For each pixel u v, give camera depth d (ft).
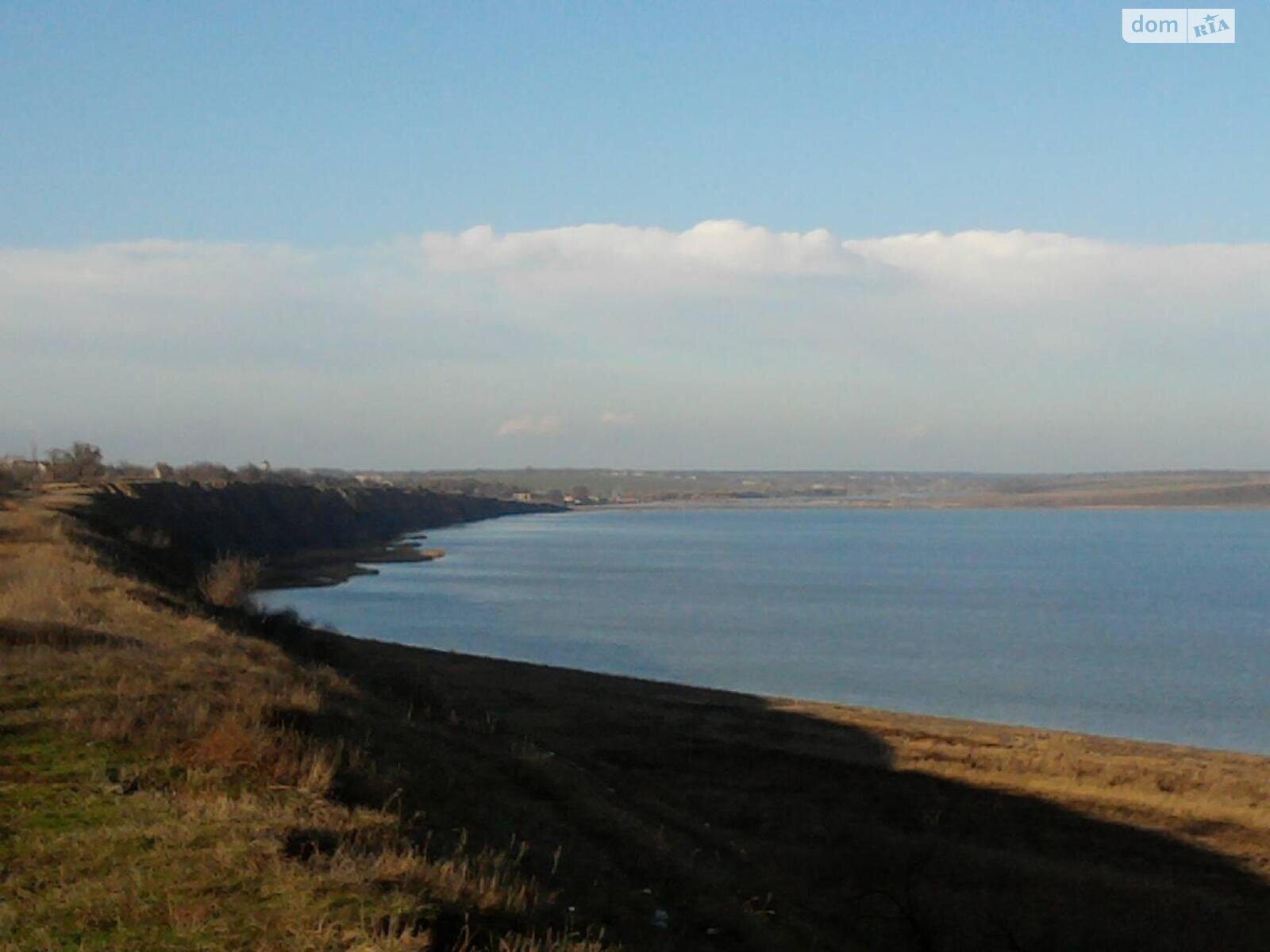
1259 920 54.19
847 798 71.46
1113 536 521.24
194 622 60.39
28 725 31.55
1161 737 106.93
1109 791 73.05
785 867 57.57
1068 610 218.59
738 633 179.01
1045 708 120.47
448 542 409.28
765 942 33.68
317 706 38.47
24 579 70.79
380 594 223.10
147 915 20.54
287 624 84.58
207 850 23.45
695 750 81.61
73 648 45.47
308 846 24.66
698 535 507.71
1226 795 72.74
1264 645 171.32
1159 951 50.52
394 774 34.01
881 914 53.21
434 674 106.01
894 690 130.41
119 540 129.39
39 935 19.57
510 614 197.57
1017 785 74.08
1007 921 52.47
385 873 23.24
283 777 29.63
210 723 32.68
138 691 35.86
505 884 25.96
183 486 251.39
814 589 256.73
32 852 23.13
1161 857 62.13
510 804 37.93
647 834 42.37
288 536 295.48
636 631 179.52
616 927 29.12
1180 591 259.19
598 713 92.12
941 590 257.55
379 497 463.42
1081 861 61.36
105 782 27.55
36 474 263.90
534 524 602.44
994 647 166.71
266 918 20.58
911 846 60.70
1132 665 150.71
